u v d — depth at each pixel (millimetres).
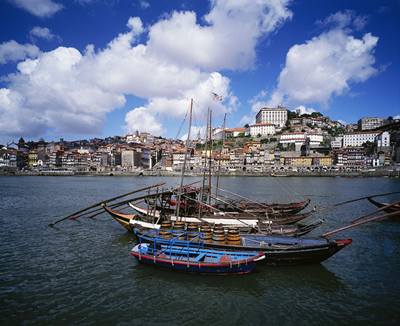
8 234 31859
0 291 18062
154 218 30781
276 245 21531
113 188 95750
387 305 16562
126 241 29078
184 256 20844
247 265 18938
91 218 40594
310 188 95125
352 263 22969
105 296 17375
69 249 26453
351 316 15438
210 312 15656
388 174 160875
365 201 59938
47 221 38875
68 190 88312
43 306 16281
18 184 116750
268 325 14555
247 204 41375
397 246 27609
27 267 22031
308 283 19109
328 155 197500
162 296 17297
